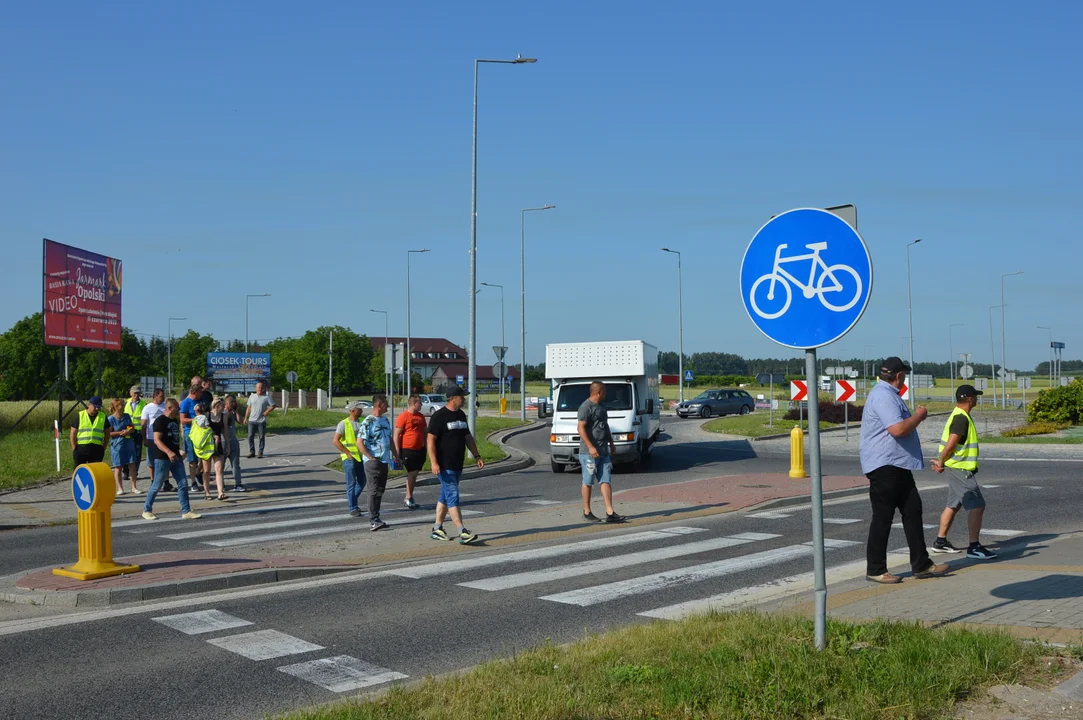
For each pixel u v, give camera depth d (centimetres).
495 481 2067
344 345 11631
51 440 2770
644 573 949
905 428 790
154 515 1506
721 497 1570
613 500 1566
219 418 1714
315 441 3119
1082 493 1655
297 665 634
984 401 7188
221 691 577
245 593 877
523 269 4791
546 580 920
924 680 481
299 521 1427
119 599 842
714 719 453
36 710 543
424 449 1569
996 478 1948
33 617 783
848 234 522
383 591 877
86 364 8238
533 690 504
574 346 2331
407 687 539
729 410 5528
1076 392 3397
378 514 1349
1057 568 869
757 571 951
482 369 14300
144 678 606
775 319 548
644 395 2347
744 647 559
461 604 818
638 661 555
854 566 973
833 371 4500
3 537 1327
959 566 925
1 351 8244
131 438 1811
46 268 2856
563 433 2211
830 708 454
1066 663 521
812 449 542
